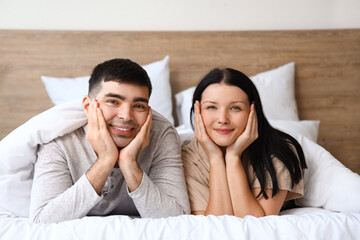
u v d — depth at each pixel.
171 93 2.44
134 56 2.45
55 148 1.29
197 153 1.47
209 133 1.37
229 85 1.34
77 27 2.46
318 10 2.57
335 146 2.54
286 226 1.07
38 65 2.40
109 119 1.24
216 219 1.09
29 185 1.40
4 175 1.36
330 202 1.40
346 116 2.56
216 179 1.35
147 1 2.49
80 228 1.04
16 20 2.43
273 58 2.52
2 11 2.41
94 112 1.24
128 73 1.23
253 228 1.06
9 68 2.39
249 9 2.54
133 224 1.06
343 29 2.55
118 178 1.31
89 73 2.42
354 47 2.56
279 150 1.39
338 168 1.48
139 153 1.34
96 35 2.43
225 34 2.50
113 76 1.23
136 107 1.26
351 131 2.56
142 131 1.25
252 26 2.55
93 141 1.23
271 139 1.41
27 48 2.40
